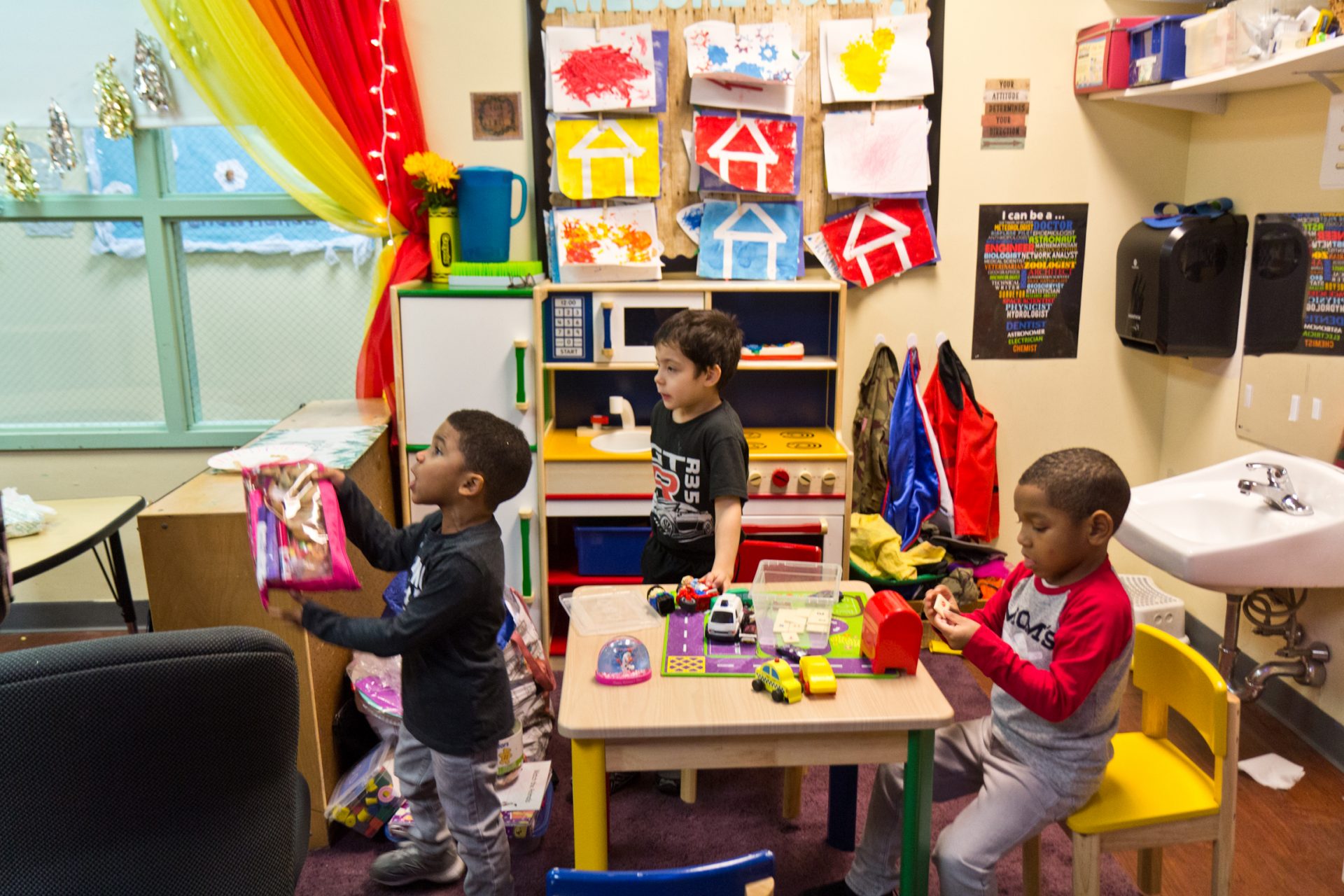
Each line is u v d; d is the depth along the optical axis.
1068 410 3.55
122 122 3.10
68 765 1.08
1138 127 3.34
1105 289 3.47
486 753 1.83
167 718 1.11
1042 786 1.72
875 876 1.91
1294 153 2.79
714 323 2.14
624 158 3.21
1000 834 1.72
